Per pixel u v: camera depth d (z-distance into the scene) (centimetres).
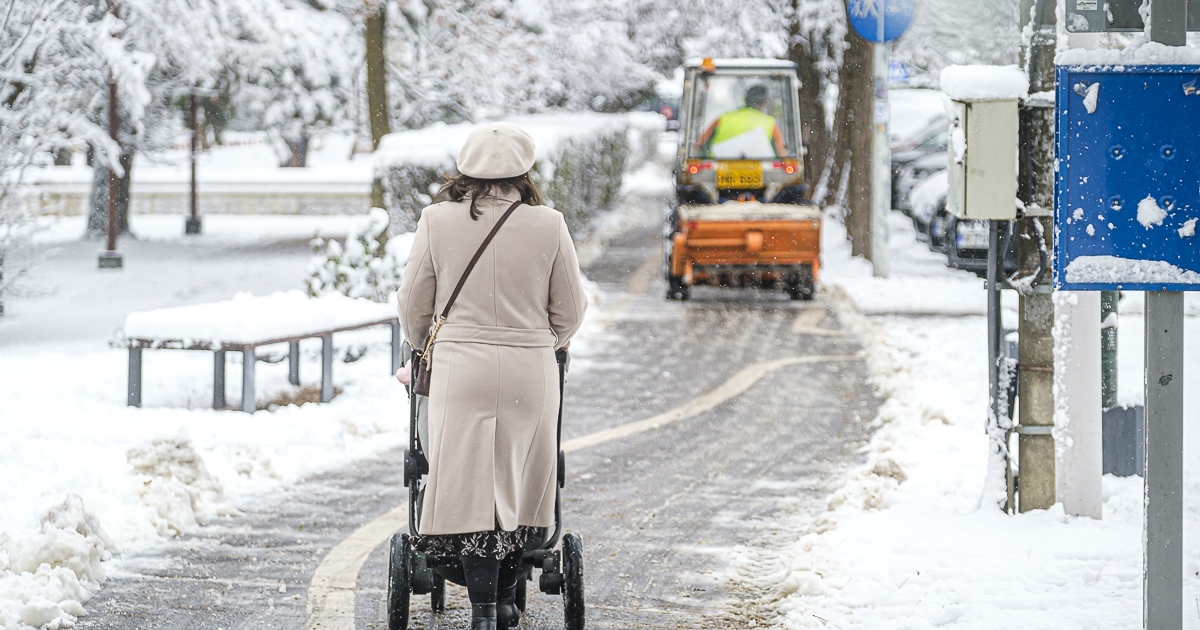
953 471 1257
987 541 1005
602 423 1614
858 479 1247
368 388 1753
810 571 955
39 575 906
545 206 767
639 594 943
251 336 1530
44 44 2422
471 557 747
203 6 3209
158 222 5269
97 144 2825
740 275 2852
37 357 1967
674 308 2706
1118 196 670
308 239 4478
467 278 741
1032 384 1064
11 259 2411
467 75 4131
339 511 1172
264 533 1095
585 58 5366
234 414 1538
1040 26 1002
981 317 2500
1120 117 670
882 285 3016
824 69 4491
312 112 4159
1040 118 1019
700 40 5000
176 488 1129
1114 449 1207
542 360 752
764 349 2181
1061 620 830
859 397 1762
